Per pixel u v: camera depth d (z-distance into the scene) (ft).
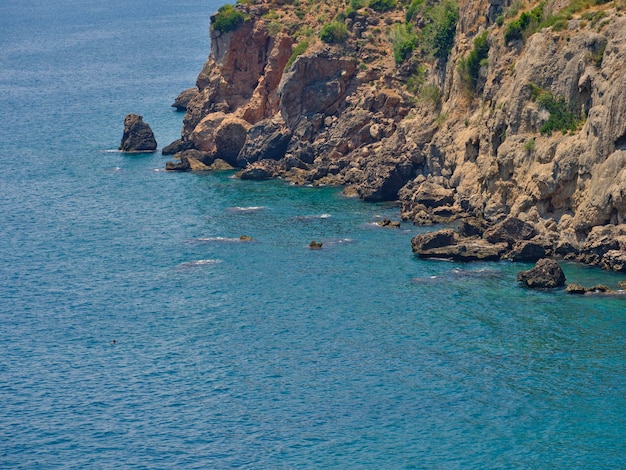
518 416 329.72
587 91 459.32
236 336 387.55
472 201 500.74
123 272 456.45
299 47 632.38
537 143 468.34
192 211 539.29
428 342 375.86
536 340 373.40
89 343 388.78
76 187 602.03
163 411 338.75
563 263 436.76
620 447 313.32
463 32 553.64
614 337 373.20
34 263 474.90
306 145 605.73
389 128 593.42
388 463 308.19
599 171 436.76
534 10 506.07
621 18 455.63
